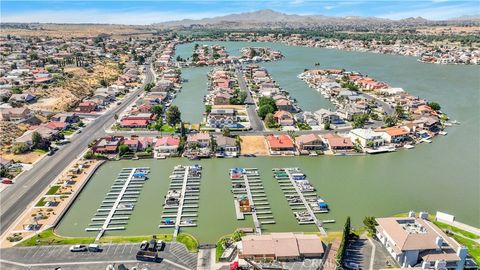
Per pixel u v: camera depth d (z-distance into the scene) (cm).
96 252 8269
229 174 12581
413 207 10525
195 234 9162
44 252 8244
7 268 7725
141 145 14588
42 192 11006
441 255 7625
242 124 17688
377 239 8750
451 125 17988
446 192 11412
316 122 17675
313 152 14400
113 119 18350
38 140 14250
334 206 10531
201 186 11700
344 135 16188
